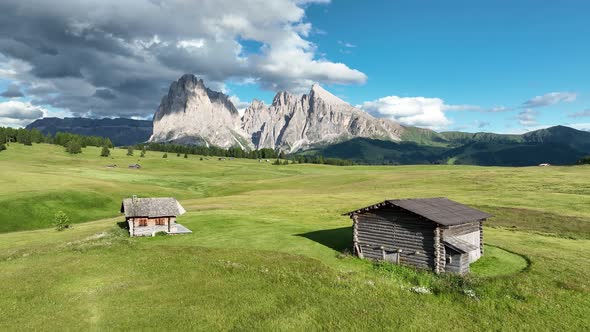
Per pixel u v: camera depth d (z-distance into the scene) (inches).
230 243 1828.2
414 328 986.7
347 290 1230.3
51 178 4436.5
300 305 1114.7
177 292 1230.9
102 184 4362.7
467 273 1374.3
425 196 3582.7
